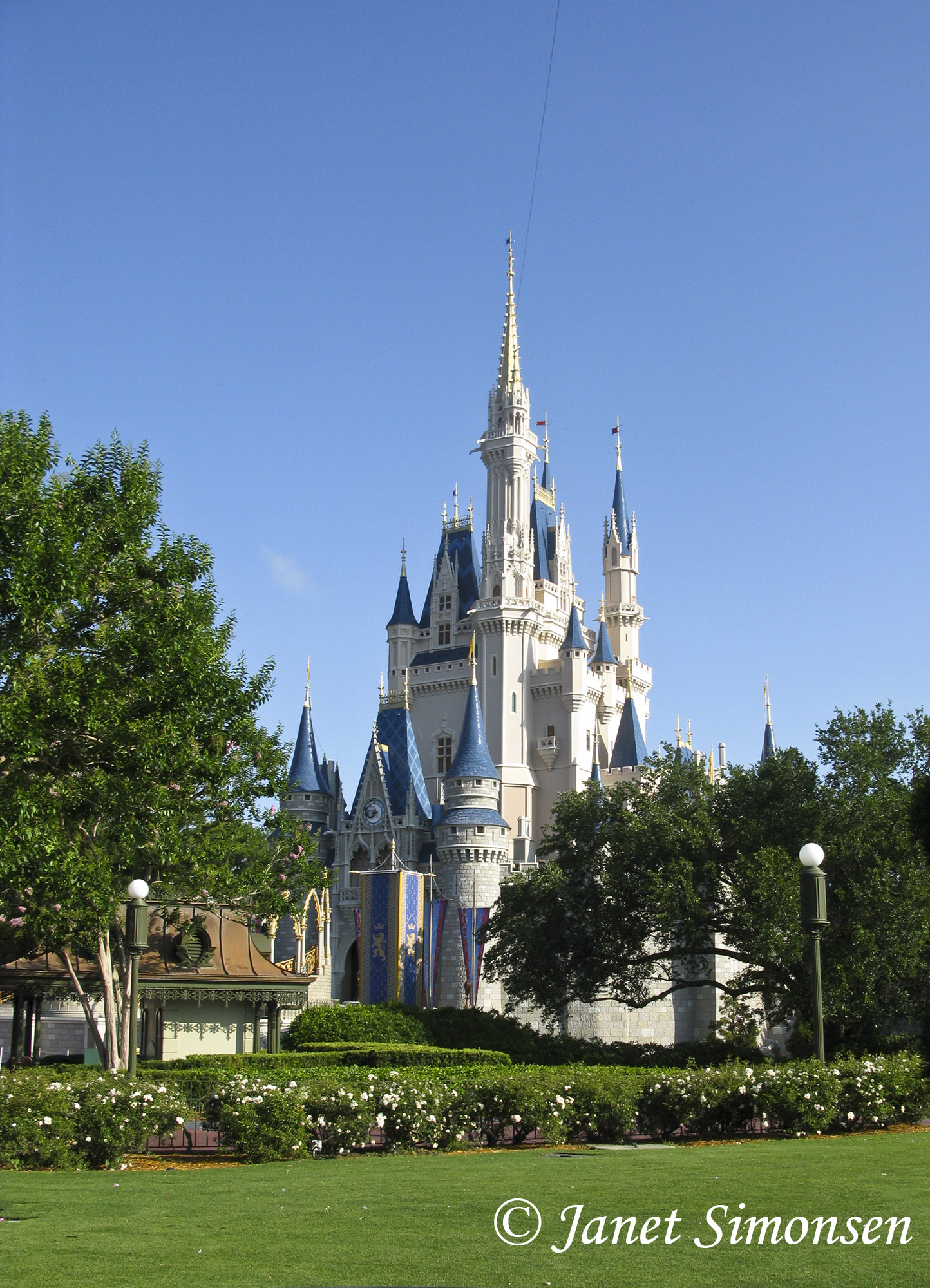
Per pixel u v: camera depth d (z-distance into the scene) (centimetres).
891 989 5269
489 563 12612
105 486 3681
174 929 4762
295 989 4822
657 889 5678
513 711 12194
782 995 5616
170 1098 2458
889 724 5841
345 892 11069
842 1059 3128
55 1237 1523
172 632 3416
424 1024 6381
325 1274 1317
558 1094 2717
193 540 3753
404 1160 2367
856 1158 2248
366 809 11275
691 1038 8944
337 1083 2595
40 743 3025
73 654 3356
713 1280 1309
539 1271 1343
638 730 12188
